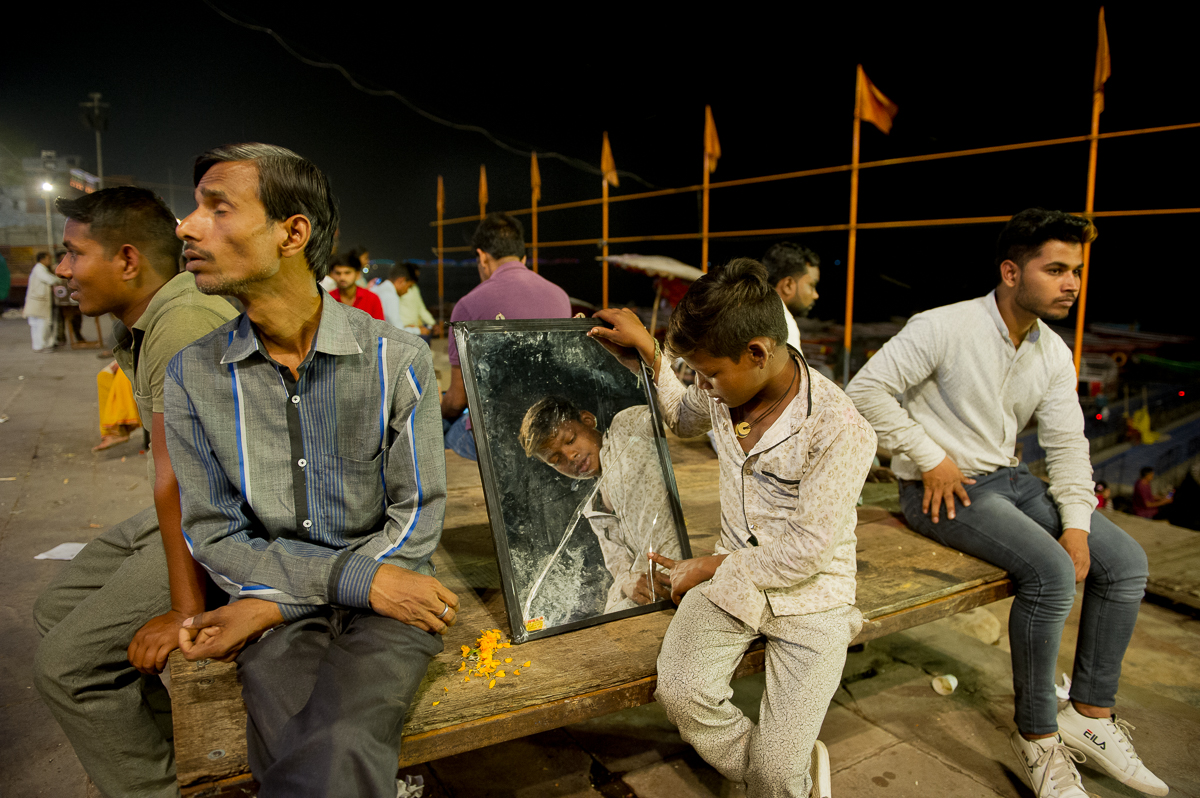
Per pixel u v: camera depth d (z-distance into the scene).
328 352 1.38
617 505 1.99
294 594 1.38
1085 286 3.34
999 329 2.17
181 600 1.55
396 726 1.25
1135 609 2.04
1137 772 2.00
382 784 1.15
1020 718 2.02
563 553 1.86
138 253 1.77
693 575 1.77
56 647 1.58
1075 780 1.91
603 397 2.04
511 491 1.83
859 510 2.76
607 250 7.09
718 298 1.46
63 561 3.26
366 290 6.00
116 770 1.70
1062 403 2.23
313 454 1.44
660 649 1.70
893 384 2.24
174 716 1.39
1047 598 1.99
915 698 2.48
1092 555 2.08
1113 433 10.64
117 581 1.66
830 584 1.66
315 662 1.34
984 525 2.15
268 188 1.26
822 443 1.54
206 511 1.42
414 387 1.47
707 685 1.54
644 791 2.00
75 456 4.99
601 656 1.68
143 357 1.66
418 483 1.50
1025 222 2.06
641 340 2.09
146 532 1.86
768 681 1.64
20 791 1.91
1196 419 10.34
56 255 11.91
